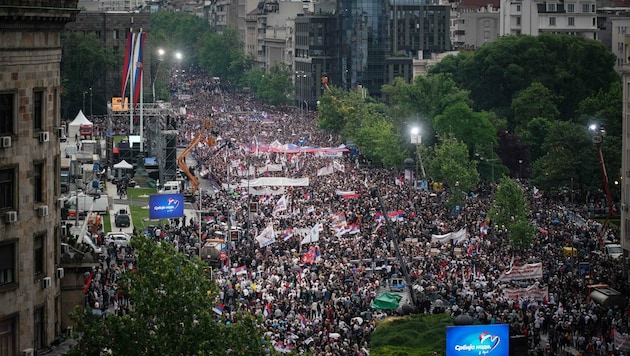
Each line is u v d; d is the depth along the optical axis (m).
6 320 118.94
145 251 115.56
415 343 154.62
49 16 121.25
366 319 165.38
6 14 115.50
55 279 128.38
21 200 119.62
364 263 196.12
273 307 168.38
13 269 119.50
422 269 191.50
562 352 156.12
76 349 112.06
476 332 138.00
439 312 168.12
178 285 112.69
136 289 113.50
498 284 182.62
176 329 112.50
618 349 154.00
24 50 119.12
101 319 118.56
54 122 126.19
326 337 152.38
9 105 118.38
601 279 188.75
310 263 195.88
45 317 124.19
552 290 179.12
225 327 113.88
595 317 165.62
